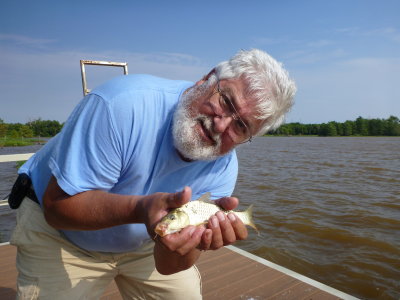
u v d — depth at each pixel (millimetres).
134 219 567
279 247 2287
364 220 2844
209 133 661
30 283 706
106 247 746
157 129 639
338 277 1880
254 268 1432
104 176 592
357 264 2014
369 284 1786
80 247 746
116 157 594
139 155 626
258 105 654
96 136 574
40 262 711
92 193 582
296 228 2664
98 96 592
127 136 596
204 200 694
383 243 2320
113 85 616
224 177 849
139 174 653
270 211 3164
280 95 681
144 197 559
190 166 738
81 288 753
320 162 7605
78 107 620
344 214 3031
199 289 888
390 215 2984
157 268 725
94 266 771
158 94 648
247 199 3689
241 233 618
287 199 3656
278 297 1205
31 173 708
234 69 661
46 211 612
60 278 724
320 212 3102
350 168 6367
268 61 679
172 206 536
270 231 2615
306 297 1201
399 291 1712
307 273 1927
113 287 1284
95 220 572
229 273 1393
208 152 673
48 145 710
